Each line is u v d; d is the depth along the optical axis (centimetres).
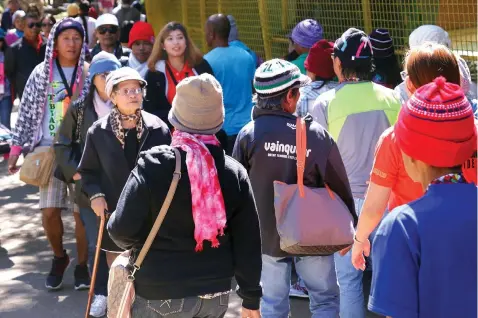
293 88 750
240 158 754
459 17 1148
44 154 1039
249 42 1655
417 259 414
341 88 811
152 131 844
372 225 629
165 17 2014
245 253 598
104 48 1438
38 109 1037
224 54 1214
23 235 1379
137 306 585
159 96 1075
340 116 796
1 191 1688
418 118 427
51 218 1065
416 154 432
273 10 1552
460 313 411
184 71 1088
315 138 738
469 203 418
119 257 613
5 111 1861
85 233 1068
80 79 1024
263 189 743
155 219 573
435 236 413
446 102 425
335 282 777
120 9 2178
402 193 621
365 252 641
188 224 575
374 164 623
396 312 411
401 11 1242
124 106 827
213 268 584
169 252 577
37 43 1599
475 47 1117
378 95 801
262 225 748
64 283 1127
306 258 768
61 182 1062
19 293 1095
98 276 1005
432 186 429
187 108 594
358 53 805
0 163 1923
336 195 744
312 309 789
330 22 1401
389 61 1016
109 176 841
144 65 1258
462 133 423
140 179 573
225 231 595
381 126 793
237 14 1681
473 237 411
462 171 434
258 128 747
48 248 1302
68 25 1012
